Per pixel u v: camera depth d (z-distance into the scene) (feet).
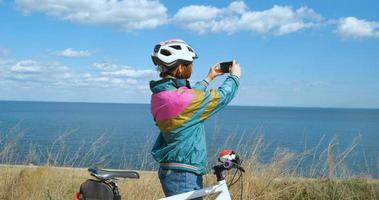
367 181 21.53
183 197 10.94
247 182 20.36
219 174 11.55
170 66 11.18
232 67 11.69
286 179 21.63
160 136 11.62
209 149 22.35
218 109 11.19
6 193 19.61
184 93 10.91
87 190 11.83
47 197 19.24
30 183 20.08
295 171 22.22
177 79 11.21
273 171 21.24
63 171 21.93
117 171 11.93
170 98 10.87
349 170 22.49
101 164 23.79
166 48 11.20
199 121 11.07
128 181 20.66
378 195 20.11
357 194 20.22
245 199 19.79
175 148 11.00
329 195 20.43
